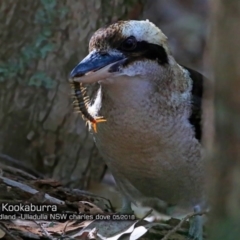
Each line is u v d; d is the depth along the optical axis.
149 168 10.66
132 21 10.35
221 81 6.33
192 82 10.84
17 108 13.61
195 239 10.97
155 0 21.92
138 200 11.67
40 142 13.77
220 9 6.29
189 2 21.94
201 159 10.59
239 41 6.23
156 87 10.30
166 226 10.99
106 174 16.09
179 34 21.34
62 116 13.66
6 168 12.23
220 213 6.48
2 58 13.55
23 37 13.51
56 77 13.57
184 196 11.11
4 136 13.70
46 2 13.44
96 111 10.62
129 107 10.26
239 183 6.36
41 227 9.98
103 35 10.12
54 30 13.49
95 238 10.12
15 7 13.42
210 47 6.65
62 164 13.88
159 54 10.30
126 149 10.53
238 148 6.33
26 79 13.56
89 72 9.97
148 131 10.35
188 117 10.50
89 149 13.85
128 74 10.07
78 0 13.44
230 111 6.32
